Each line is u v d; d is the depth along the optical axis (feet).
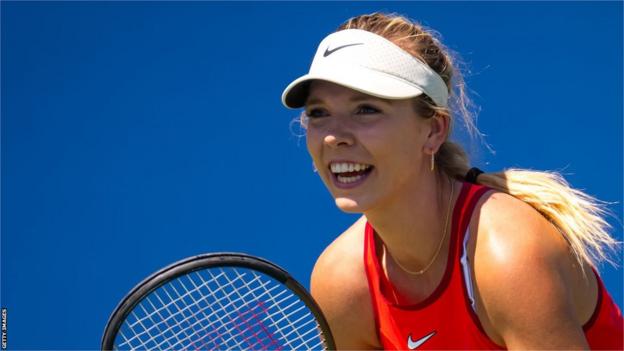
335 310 59.36
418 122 53.11
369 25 54.75
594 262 55.67
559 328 49.62
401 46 53.01
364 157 51.98
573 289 52.08
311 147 53.36
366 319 59.00
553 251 50.70
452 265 53.57
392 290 57.47
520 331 50.29
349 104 52.11
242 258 52.34
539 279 49.65
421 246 55.01
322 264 59.98
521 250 50.08
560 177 55.21
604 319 55.21
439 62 54.54
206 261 51.78
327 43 53.98
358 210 53.06
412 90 51.60
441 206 54.75
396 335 57.67
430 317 55.42
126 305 51.47
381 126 51.62
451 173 56.13
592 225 54.24
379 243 57.98
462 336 54.60
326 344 54.19
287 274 53.21
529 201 53.26
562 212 52.95
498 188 54.44
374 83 51.08
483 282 51.37
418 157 53.31
